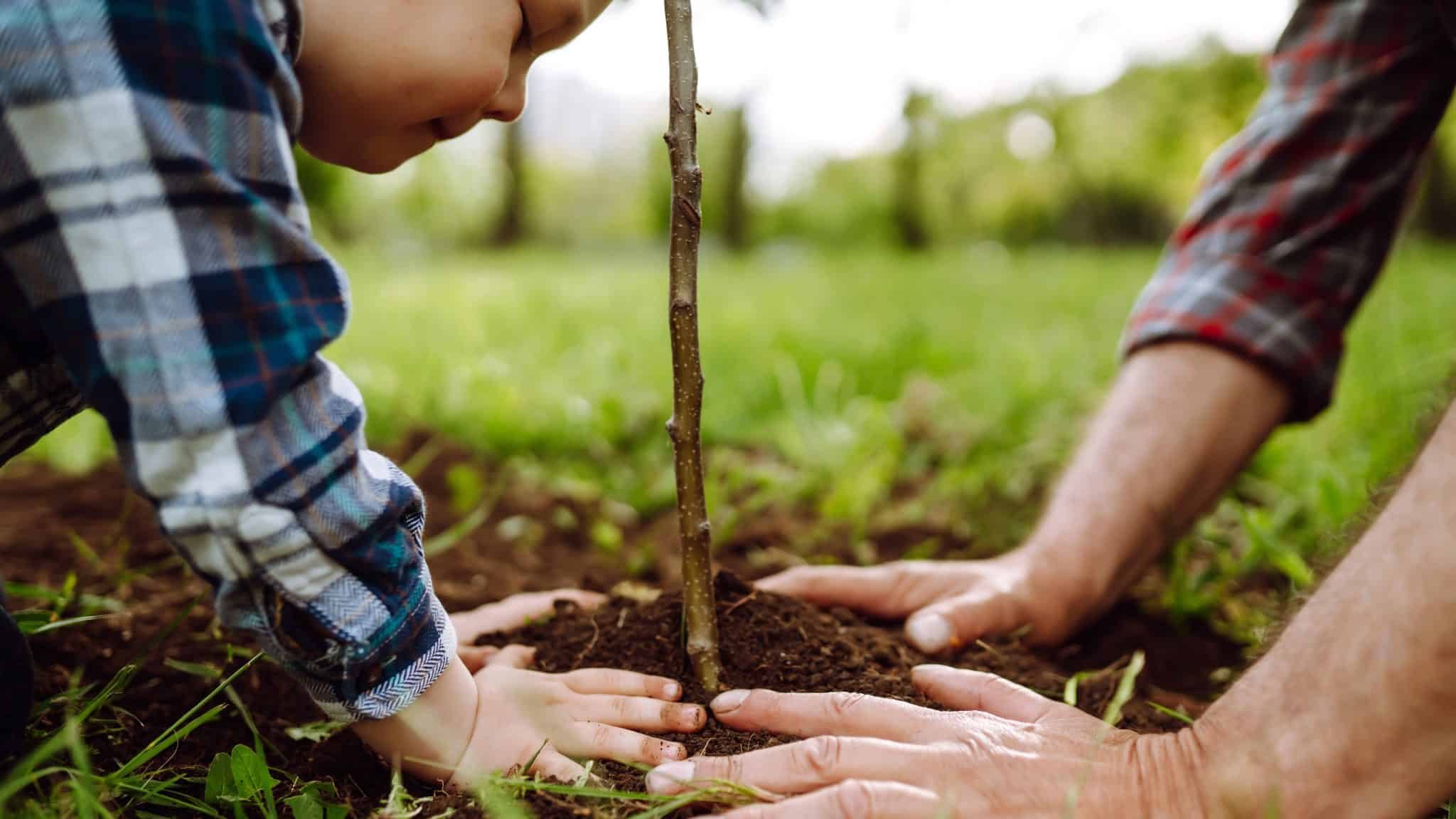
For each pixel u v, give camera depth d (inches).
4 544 77.5
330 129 43.0
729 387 143.4
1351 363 148.1
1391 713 37.0
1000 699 49.4
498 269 380.2
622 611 59.1
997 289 320.2
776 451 120.5
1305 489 92.7
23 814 39.5
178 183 33.8
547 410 119.5
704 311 230.2
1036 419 126.7
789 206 813.2
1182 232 76.9
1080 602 66.5
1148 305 74.2
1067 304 272.8
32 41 32.6
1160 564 82.0
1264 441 71.4
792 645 54.6
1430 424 45.8
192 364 34.6
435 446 108.3
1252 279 70.1
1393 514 39.6
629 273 372.5
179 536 36.2
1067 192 671.8
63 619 61.9
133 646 60.9
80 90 32.8
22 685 41.6
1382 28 69.3
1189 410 69.0
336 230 422.9
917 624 59.4
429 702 43.7
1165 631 72.8
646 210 831.1
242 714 55.2
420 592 42.5
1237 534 84.7
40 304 34.9
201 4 34.2
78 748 37.6
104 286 33.9
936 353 166.4
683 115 44.8
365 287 250.4
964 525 92.7
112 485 92.4
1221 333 68.9
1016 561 67.3
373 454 42.6
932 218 725.3
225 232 35.0
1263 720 39.9
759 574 81.0
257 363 35.6
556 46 47.3
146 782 44.5
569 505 98.3
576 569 84.5
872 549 88.8
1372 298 213.8
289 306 36.6
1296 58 74.0
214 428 35.0
